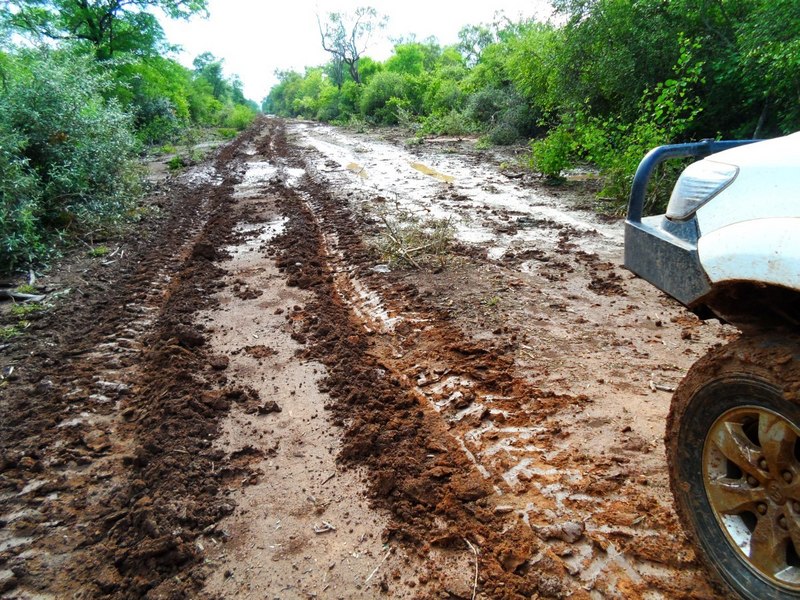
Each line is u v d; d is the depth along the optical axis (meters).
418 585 2.24
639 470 2.78
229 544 2.51
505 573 2.25
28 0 19.25
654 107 9.29
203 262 6.82
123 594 2.29
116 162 9.91
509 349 4.16
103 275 6.62
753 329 2.03
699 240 2.07
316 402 3.68
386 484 2.80
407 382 3.83
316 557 2.42
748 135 9.33
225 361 4.27
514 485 2.75
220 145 23.72
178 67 30.98
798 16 7.24
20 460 3.22
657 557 2.25
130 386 4.04
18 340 4.88
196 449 3.19
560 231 7.43
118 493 2.92
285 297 5.63
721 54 9.13
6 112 8.30
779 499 1.74
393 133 26.84
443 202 9.69
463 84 24.83
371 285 5.76
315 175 13.62
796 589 1.67
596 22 10.93
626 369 3.77
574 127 11.34
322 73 67.94
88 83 10.30
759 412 1.75
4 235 6.67
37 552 2.55
